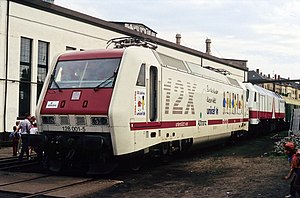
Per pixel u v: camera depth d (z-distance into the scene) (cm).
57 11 2272
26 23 2108
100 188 966
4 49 2000
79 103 1107
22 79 2119
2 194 891
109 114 1051
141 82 1161
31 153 1688
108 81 1105
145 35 2944
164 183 1038
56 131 1148
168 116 1310
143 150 1188
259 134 3050
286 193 892
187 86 1479
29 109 2158
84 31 2467
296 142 1839
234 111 2134
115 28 2694
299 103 5416
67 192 907
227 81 2077
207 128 1692
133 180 1083
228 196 871
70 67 1197
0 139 1977
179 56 3447
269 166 1329
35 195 871
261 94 2980
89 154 1102
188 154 1750
